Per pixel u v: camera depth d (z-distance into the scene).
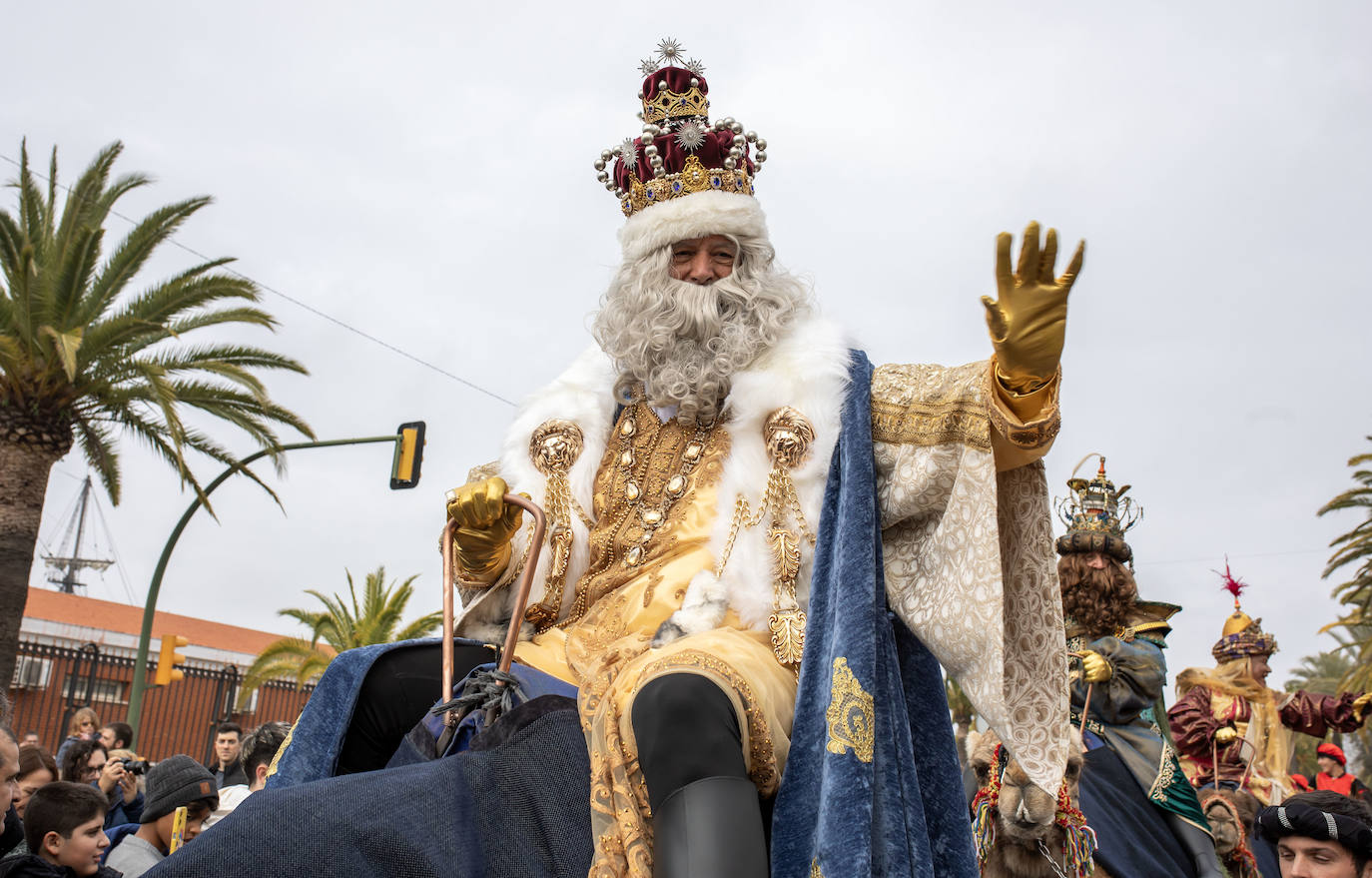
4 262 17.12
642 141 3.02
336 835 1.84
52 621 29.47
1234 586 7.65
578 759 2.09
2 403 17.09
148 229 17.34
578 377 3.02
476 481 2.75
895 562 2.61
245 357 17.95
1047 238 2.17
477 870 1.91
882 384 2.62
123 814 8.02
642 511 2.72
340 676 2.64
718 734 2.04
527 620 2.80
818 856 2.12
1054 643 2.46
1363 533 23.12
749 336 2.77
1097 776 4.98
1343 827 4.48
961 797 2.48
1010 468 2.49
